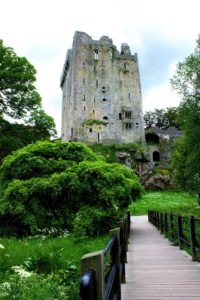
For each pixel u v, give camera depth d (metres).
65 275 5.89
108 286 3.54
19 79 30.48
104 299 2.82
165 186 70.00
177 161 42.53
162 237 17.16
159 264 9.20
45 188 14.08
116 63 84.25
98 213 13.65
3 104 30.95
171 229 15.30
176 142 43.72
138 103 82.69
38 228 14.20
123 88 82.69
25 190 14.08
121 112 80.31
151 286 6.61
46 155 16.77
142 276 7.63
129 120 79.88
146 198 58.59
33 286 5.04
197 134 30.67
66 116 86.75
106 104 79.69
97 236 13.01
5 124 30.62
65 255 8.20
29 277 5.52
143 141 79.69
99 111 78.62
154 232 20.45
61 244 10.11
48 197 14.61
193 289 6.28
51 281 5.49
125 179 15.38
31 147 17.20
